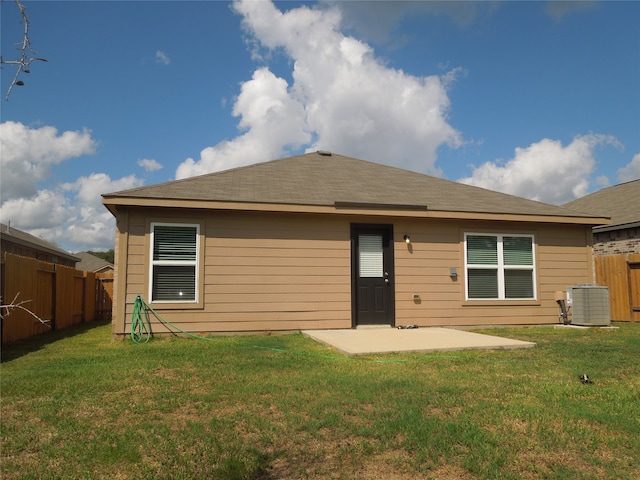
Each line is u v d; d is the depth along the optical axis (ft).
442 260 35.45
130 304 29.96
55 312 38.96
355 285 33.94
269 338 29.94
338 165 43.98
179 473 10.28
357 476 10.16
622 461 10.81
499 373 19.12
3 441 12.09
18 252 58.95
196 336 30.50
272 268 32.40
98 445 11.72
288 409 14.33
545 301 37.19
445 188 40.52
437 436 11.97
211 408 14.61
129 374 19.17
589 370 19.56
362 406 14.57
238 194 32.14
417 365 20.77
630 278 43.29
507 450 11.28
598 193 70.49
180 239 31.14
